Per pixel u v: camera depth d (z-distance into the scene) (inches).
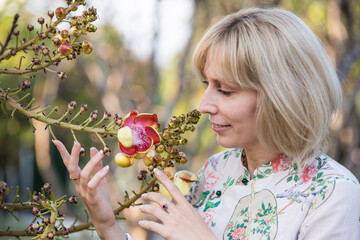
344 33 187.6
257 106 46.4
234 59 45.4
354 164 201.0
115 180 215.6
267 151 50.1
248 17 47.7
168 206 45.7
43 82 281.6
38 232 42.3
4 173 430.0
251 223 48.5
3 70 41.0
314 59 47.5
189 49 197.2
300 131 46.4
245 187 51.3
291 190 47.4
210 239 44.3
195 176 50.0
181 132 44.8
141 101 216.2
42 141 329.7
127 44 210.7
